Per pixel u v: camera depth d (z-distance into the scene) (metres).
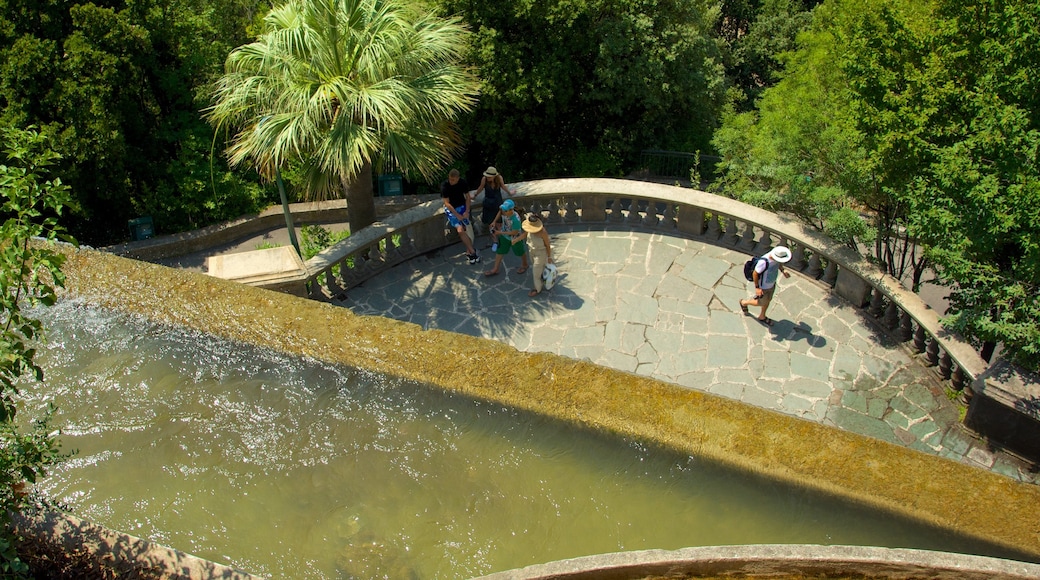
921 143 9.80
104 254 9.30
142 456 7.03
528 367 7.45
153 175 19.94
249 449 7.11
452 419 7.19
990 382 9.00
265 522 6.46
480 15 19.41
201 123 20.50
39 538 5.39
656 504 6.39
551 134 23.11
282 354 7.99
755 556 5.32
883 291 10.77
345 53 12.08
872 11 12.11
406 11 12.57
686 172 24.09
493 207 12.49
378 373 7.66
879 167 10.72
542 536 6.28
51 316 8.62
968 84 10.38
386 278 12.42
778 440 6.50
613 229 13.38
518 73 19.64
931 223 9.41
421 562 6.15
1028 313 8.84
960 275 9.18
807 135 12.70
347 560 6.19
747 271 10.96
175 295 8.70
